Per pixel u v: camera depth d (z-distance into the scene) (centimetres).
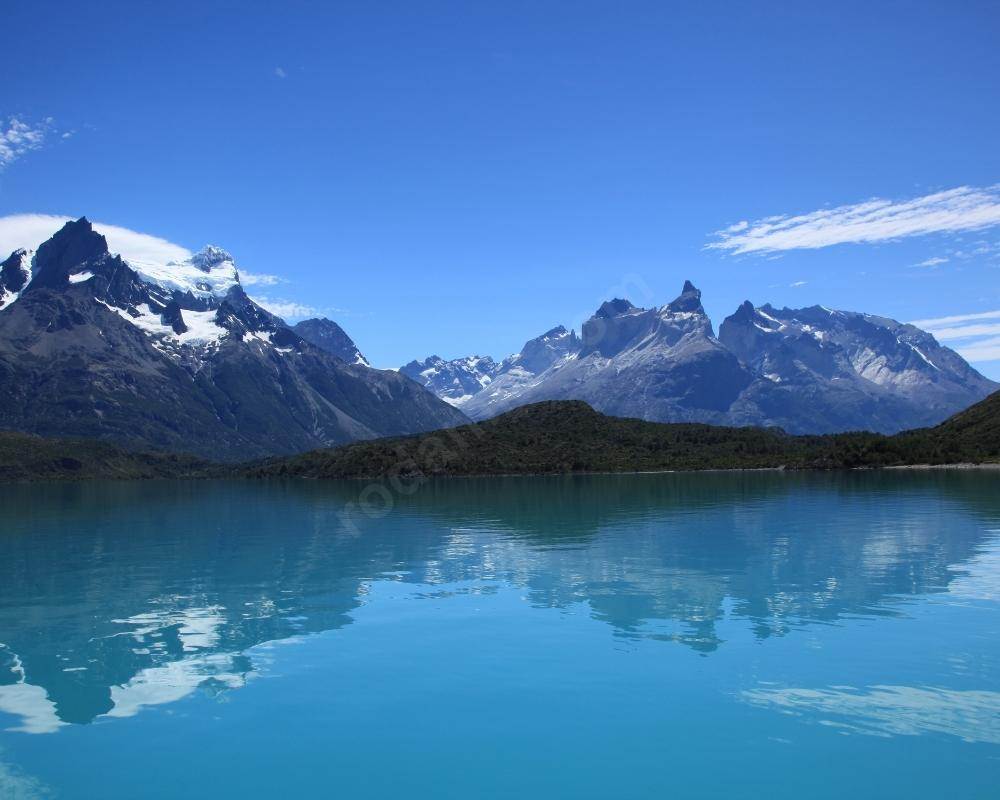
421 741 2064
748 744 1984
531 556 5184
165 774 1906
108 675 2652
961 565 4406
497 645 2920
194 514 10125
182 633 3222
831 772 1828
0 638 3183
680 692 2350
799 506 8481
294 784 1836
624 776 1841
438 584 4238
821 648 2755
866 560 4644
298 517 9106
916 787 1755
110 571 5016
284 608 3691
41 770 1930
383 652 2869
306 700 2377
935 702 2223
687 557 4950
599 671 2567
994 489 10262
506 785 1811
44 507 12362
